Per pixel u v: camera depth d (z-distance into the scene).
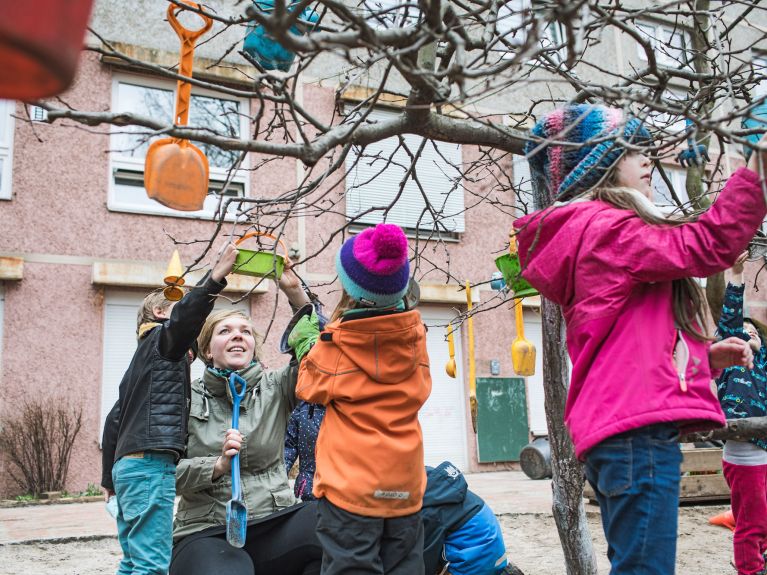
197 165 2.47
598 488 1.90
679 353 1.86
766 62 5.66
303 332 3.13
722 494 7.34
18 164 10.15
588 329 1.90
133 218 10.62
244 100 11.19
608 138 1.76
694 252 1.79
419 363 2.64
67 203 10.33
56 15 0.89
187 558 2.93
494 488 9.26
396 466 2.47
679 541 5.80
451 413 12.49
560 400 3.39
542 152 2.45
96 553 5.55
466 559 3.30
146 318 3.49
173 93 11.12
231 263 2.99
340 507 2.45
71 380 10.02
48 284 10.09
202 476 3.06
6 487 9.55
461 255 12.59
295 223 11.38
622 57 12.44
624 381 1.83
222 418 3.27
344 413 2.55
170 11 2.55
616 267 1.89
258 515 3.13
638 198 1.97
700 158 2.75
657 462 1.79
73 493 9.80
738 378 4.49
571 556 3.35
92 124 1.81
